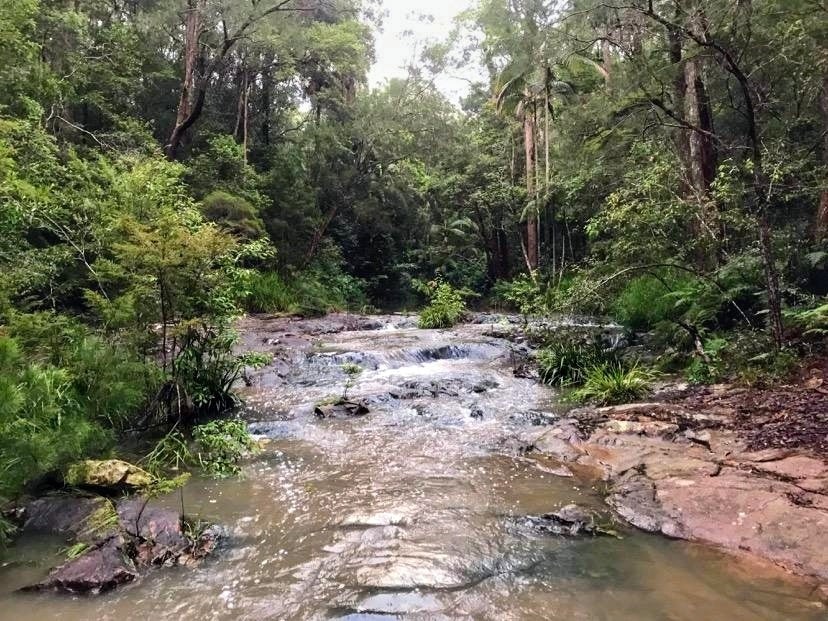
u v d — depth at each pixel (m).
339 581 3.50
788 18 7.81
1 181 7.30
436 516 4.48
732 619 3.02
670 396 7.55
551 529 4.21
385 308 28.23
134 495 4.79
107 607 3.24
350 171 24.58
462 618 3.08
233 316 7.41
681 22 8.19
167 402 6.91
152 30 18.56
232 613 3.17
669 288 10.74
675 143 11.55
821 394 6.44
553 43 10.95
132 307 6.38
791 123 9.72
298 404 8.03
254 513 4.56
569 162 16.03
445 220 29.36
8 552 3.91
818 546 3.61
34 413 4.77
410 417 7.48
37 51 11.45
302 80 25.45
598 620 3.04
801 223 10.63
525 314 13.73
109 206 8.13
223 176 19.23
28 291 8.10
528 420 7.23
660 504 4.48
